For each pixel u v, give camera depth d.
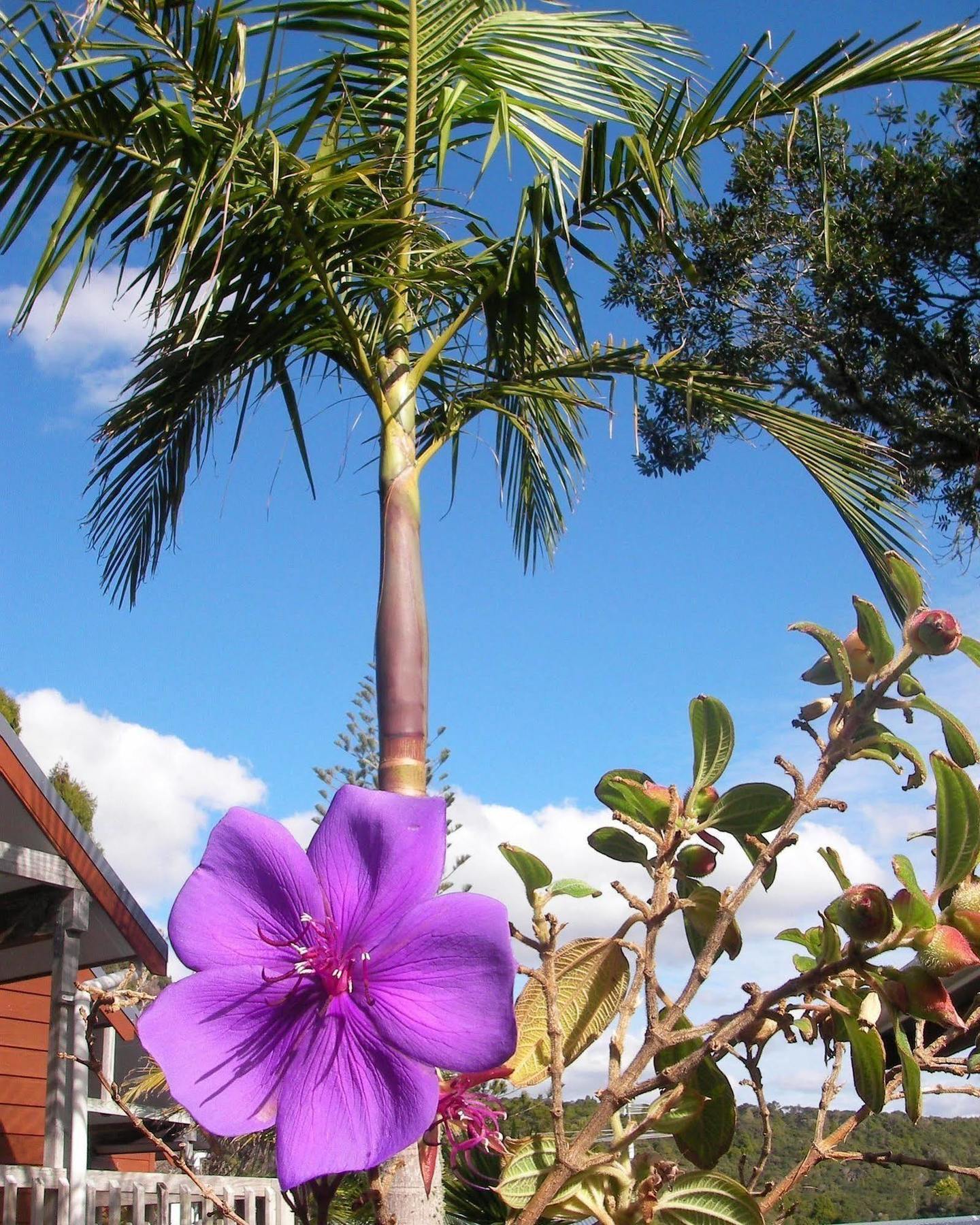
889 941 0.83
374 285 3.67
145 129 3.23
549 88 3.93
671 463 10.19
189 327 3.53
